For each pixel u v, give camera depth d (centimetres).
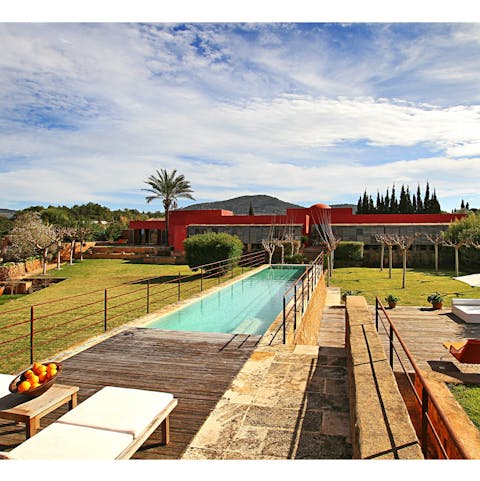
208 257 2098
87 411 303
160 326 783
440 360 741
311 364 515
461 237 2272
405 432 246
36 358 716
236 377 473
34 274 2500
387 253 2814
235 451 317
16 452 254
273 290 1373
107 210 6619
